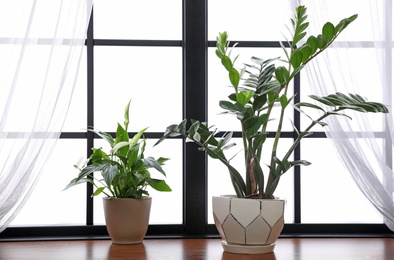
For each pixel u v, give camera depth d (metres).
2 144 2.76
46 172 3.19
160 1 3.23
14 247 2.78
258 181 2.66
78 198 3.22
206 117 3.13
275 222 2.59
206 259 2.50
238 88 2.77
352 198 3.27
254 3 3.26
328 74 2.91
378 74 2.96
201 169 3.11
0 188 2.74
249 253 2.62
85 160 2.92
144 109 3.24
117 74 3.22
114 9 3.21
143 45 3.17
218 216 2.65
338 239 3.04
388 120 2.95
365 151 2.94
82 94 3.16
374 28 2.93
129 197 2.82
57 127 2.80
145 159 2.74
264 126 2.72
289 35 3.23
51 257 2.52
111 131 3.21
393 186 2.92
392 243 2.92
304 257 2.55
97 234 3.10
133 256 2.55
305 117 3.24
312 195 3.28
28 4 2.79
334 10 2.95
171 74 3.24
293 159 3.23
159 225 3.12
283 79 2.61
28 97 2.80
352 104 2.52
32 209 3.18
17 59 2.78
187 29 3.11
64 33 2.80
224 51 2.76
